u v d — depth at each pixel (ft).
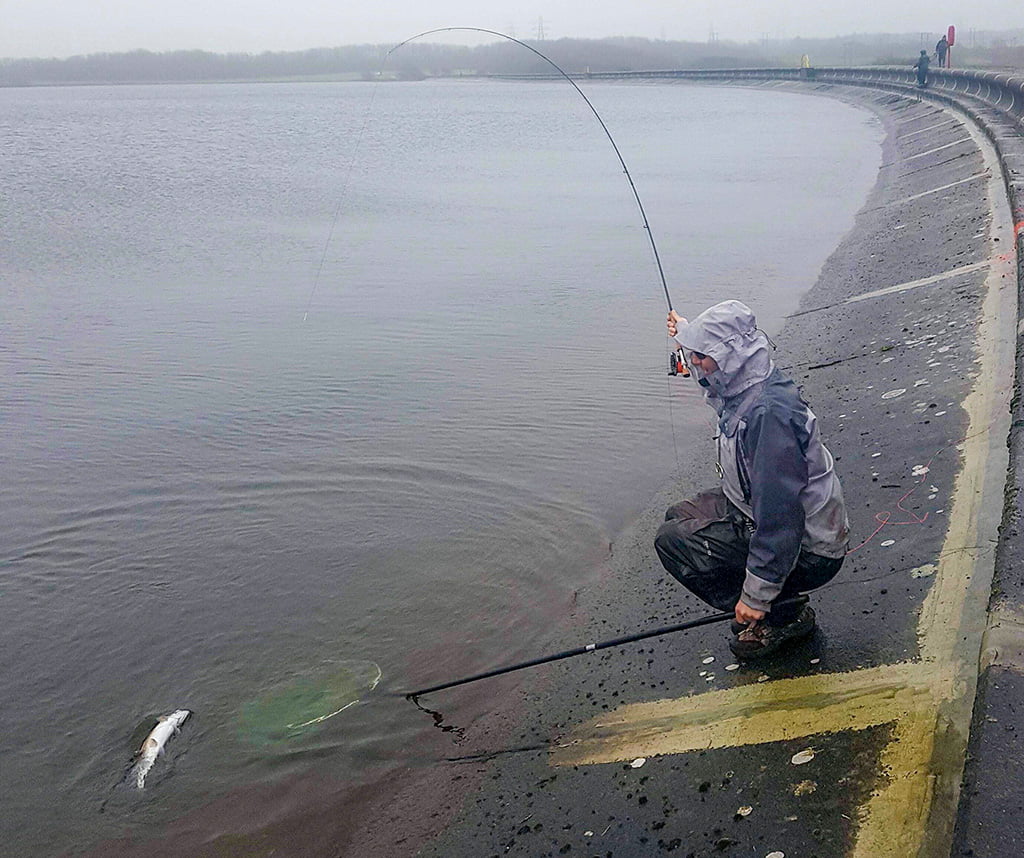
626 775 11.34
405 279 41.65
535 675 14.25
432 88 420.36
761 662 12.64
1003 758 9.25
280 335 32.89
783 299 35.04
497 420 24.39
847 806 9.77
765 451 10.76
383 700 14.17
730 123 126.72
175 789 12.73
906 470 16.89
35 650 15.99
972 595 12.43
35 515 20.33
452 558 18.11
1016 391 17.78
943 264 30.76
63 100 330.75
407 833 11.53
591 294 37.65
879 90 147.54
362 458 22.41
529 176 79.30
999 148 47.83
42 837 12.07
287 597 17.19
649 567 16.72
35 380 28.60
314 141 121.70
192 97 358.02
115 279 42.65
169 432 24.38
